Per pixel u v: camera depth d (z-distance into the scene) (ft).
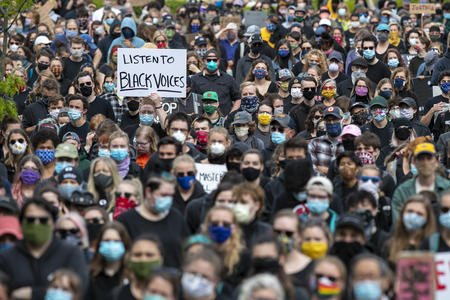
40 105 69.15
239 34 96.94
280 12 116.78
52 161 55.88
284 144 52.34
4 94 60.70
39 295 38.70
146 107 62.28
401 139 60.29
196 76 76.48
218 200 44.19
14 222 41.65
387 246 44.01
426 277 35.14
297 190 47.50
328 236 41.27
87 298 39.65
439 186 50.03
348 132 58.75
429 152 49.60
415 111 67.77
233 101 76.84
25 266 39.50
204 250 35.40
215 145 54.70
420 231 43.24
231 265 40.45
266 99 65.92
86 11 104.53
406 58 89.56
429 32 100.07
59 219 42.27
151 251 37.99
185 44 106.42
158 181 42.78
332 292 36.70
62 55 83.10
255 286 33.37
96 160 49.88
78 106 63.21
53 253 39.88
